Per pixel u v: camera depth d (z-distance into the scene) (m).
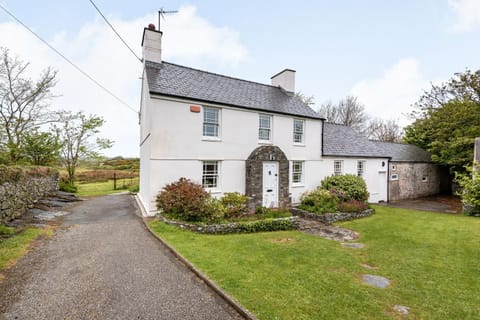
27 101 15.55
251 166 10.75
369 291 4.05
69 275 4.36
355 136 17.52
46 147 16.28
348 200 11.80
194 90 10.27
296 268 4.96
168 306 3.48
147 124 10.20
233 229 7.92
